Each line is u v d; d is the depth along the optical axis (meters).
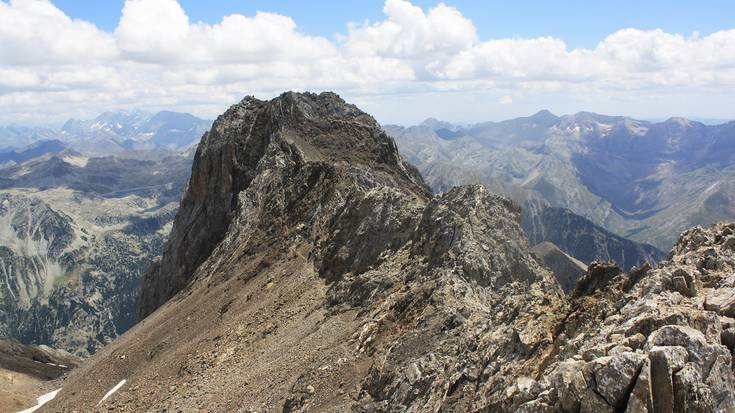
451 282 52.28
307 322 65.19
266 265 93.12
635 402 20.95
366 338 51.47
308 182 109.19
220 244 120.88
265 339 68.12
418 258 63.44
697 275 28.34
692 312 24.23
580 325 30.48
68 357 171.12
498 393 29.14
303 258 86.69
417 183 142.88
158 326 100.81
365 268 71.44
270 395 51.56
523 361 30.81
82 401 85.88
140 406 70.25
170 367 77.12
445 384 35.44
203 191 147.88
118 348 103.62
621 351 23.08
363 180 109.62
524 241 62.38
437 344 42.94
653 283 28.08
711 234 33.69
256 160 144.75
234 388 58.28
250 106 157.38
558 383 23.50
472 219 61.84
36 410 92.38
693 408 20.36
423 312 48.91
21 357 139.00
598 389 21.97
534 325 33.00
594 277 34.06
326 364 50.31
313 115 148.88
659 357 21.34
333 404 44.31
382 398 41.25
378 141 140.50
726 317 24.52
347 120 148.00
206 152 148.50
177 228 150.25
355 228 79.31
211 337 77.94
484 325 40.44
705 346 21.64
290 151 131.62
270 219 108.94
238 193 133.00
